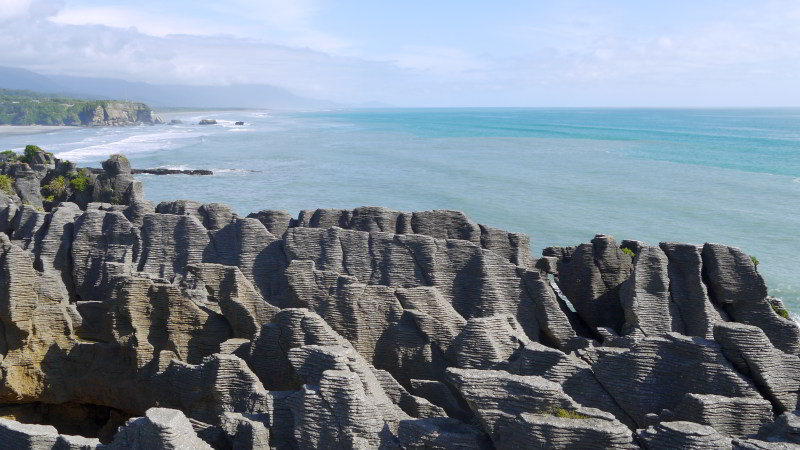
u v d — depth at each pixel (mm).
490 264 28375
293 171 144000
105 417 29672
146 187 117375
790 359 18906
